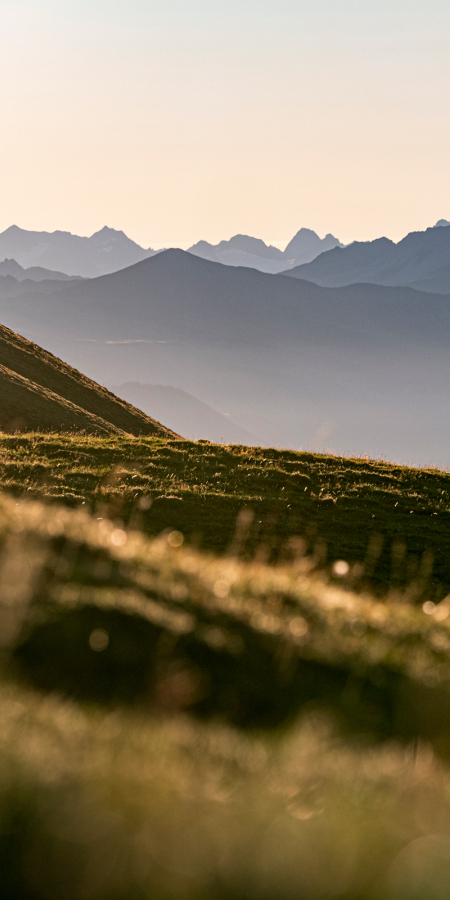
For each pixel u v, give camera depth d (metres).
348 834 2.79
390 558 24.03
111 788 3.04
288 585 10.10
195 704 5.77
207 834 2.70
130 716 4.93
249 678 6.30
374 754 4.64
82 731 4.06
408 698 6.38
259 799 3.21
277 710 5.93
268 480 30.48
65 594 7.00
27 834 2.65
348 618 8.97
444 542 26.11
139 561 9.24
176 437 67.81
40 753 3.31
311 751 4.31
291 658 6.75
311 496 29.12
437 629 9.88
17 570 6.99
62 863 2.52
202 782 3.42
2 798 2.81
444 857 2.57
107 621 6.64
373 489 31.22
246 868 2.51
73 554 8.86
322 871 2.50
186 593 7.95
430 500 30.97
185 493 27.08
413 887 2.42
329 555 23.41
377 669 6.95
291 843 2.66
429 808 3.40
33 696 4.98
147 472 29.61
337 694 6.29
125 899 2.39
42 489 24.75
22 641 6.07
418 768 4.28
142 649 6.38
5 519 9.80
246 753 4.34
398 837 2.83
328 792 3.41
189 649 6.54
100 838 2.61
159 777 3.33
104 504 23.83
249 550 22.48
